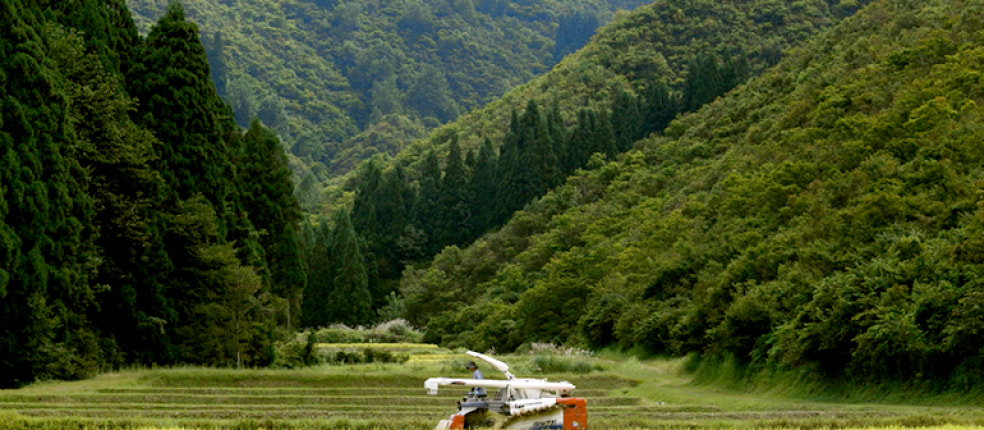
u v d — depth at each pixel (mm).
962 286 29125
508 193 126438
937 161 42062
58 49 38281
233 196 51031
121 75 44031
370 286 123438
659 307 54344
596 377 41844
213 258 43219
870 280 32125
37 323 32781
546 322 70938
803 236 44094
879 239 37031
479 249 114312
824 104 69750
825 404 30156
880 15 92500
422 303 110000
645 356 52375
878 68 69438
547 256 95562
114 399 30094
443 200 135125
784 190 54781
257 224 59094
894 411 25953
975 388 26625
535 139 129500
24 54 34250
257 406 29359
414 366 44594
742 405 31000
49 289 34188
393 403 31219
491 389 33156
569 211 104750
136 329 40781
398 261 132000
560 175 126312
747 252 44781
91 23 43688
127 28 48188
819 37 106688
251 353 45906
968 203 36844
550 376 41531
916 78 61594
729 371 39000
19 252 32094
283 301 52375
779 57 161000
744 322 38219
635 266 65562
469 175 139875
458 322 88500
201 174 46344
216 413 26750
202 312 43438
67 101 35875
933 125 48938
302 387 36281
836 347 31641
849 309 31438
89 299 36344
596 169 122312
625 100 136375
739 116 103312
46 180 34406
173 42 47062
